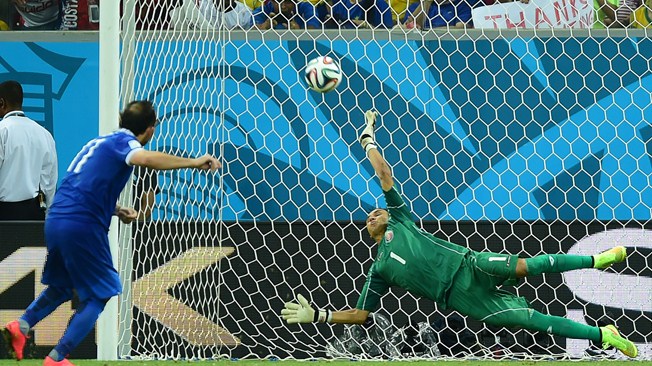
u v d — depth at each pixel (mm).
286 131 31500
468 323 30062
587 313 30078
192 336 30266
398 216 26812
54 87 32188
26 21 34531
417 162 31219
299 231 30953
